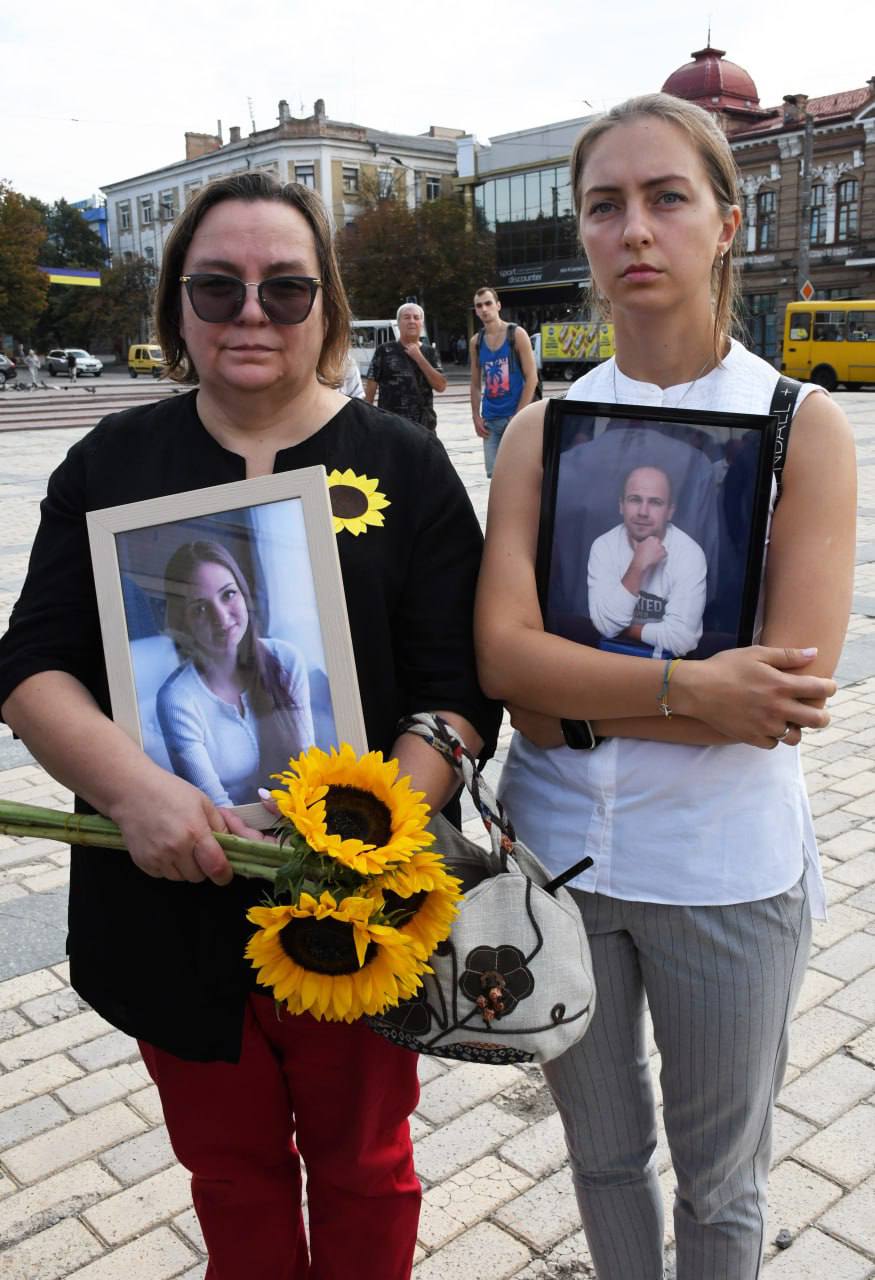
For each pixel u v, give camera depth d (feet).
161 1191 7.51
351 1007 4.21
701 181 4.78
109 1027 9.39
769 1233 7.09
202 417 5.24
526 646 5.01
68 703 4.85
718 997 5.05
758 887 5.01
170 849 4.50
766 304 134.00
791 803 5.19
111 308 211.20
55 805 13.84
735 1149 5.28
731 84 143.54
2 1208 7.36
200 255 4.89
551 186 155.33
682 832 5.01
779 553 4.86
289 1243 5.56
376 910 4.18
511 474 5.32
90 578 5.16
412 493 5.27
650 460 4.96
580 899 5.24
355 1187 5.39
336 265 5.28
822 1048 9.02
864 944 10.52
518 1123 8.25
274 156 182.29
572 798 5.25
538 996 4.59
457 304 164.25
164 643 4.87
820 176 126.31
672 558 4.94
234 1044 5.00
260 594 4.80
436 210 159.33
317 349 5.09
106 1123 8.20
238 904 5.02
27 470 52.01
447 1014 4.61
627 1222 5.67
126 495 5.11
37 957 10.41
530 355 28.63
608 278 4.93
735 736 4.70
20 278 164.66
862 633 21.25
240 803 4.83
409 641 5.31
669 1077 5.34
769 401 4.95
